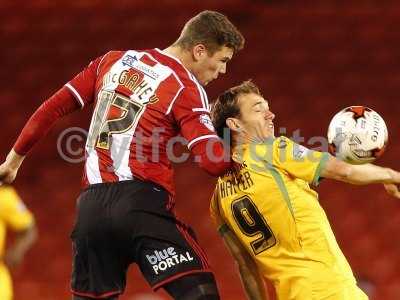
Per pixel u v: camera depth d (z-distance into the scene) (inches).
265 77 1592.0
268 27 1659.7
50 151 1462.8
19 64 1612.9
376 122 496.1
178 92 497.0
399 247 1332.4
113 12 1673.2
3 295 858.8
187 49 514.9
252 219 513.7
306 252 500.4
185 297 485.4
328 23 1669.5
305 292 494.6
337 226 1369.3
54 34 1649.9
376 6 1701.5
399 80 1587.1
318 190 1421.0
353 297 492.4
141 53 518.0
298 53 1628.9
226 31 514.3
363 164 496.4
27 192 1409.9
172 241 490.6
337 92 1574.8
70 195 1408.7
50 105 533.3
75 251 507.2
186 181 1414.9
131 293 1172.5
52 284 1245.7
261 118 521.3
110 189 494.6
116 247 496.1
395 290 1230.3
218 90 1567.4
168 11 1669.5
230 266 1261.1
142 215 489.4
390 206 1396.4
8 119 1536.7
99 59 538.0
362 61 1617.9
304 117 1535.4
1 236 880.9
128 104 502.9
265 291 544.1
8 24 1664.6
